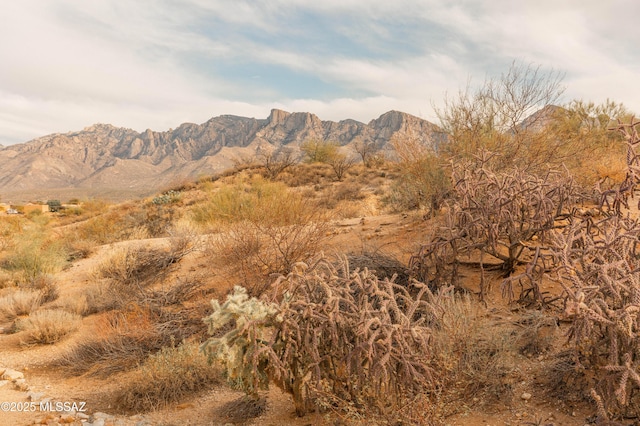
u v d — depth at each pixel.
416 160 10.33
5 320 8.84
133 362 6.23
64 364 6.58
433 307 4.29
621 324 3.05
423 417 3.61
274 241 7.86
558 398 3.98
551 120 10.25
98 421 4.67
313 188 28.31
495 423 3.83
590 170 9.33
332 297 3.89
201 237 11.80
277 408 4.65
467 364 4.26
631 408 3.51
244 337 3.80
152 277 9.57
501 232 6.06
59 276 11.41
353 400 4.00
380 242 8.25
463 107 10.22
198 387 5.36
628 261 3.95
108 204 41.09
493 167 8.91
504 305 5.69
